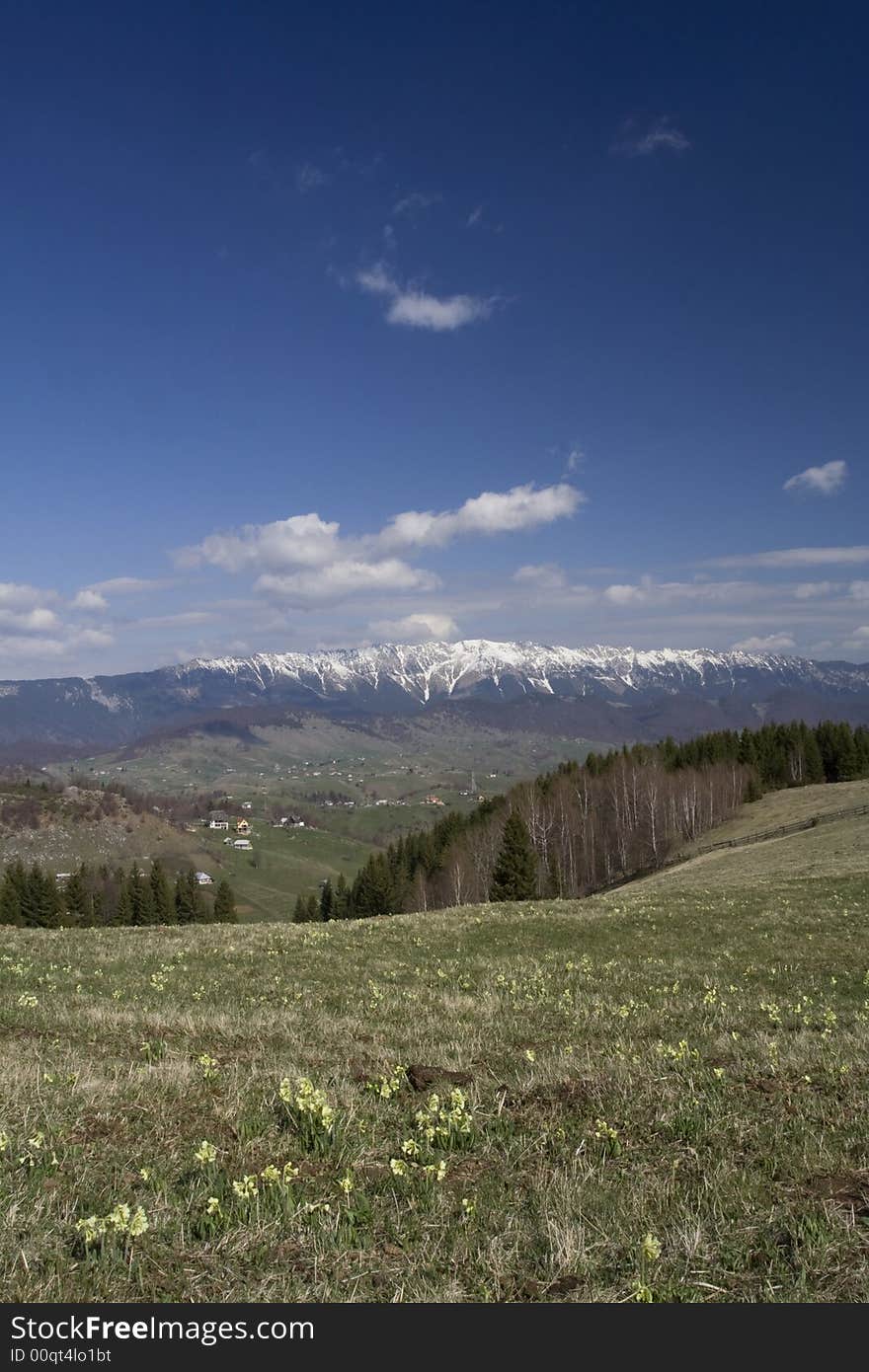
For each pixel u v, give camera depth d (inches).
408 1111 347.9
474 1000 641.6
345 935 1097.4
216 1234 237.1
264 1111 337.7
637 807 4195.4
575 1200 258.4
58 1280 211.9
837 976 787.4
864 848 2176.4
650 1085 374.6
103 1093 350.6
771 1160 289.4
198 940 1052.5
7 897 3971.5
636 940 1043.3
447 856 4352.9
